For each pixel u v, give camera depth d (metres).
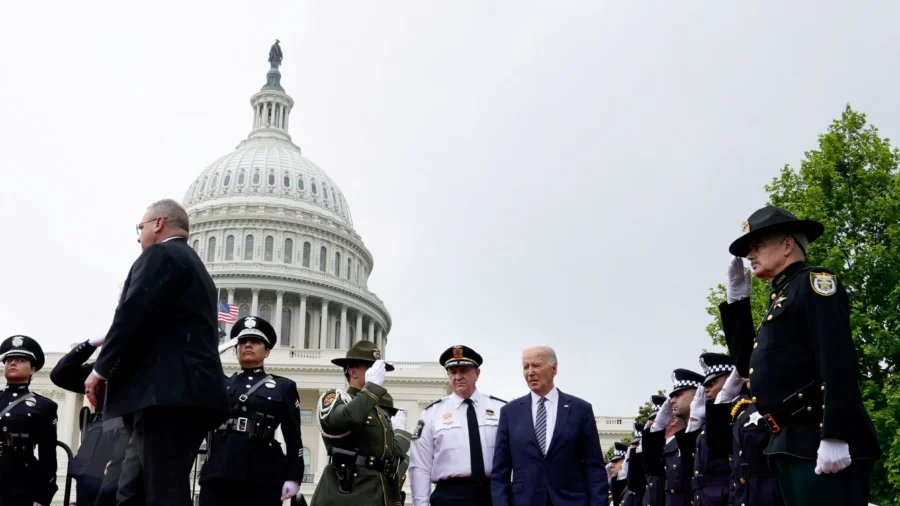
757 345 7.58
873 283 30.91
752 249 7.88
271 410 11.23
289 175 114.44
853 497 6.86
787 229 7.71
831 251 31.03
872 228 32.56
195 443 8.08
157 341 8.01
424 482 11.52
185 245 8.52
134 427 8.02
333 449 10.58
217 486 10.85
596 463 10.80
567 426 10.82
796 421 7.20
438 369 78.38
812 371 7.21
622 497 18.89
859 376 6.91
